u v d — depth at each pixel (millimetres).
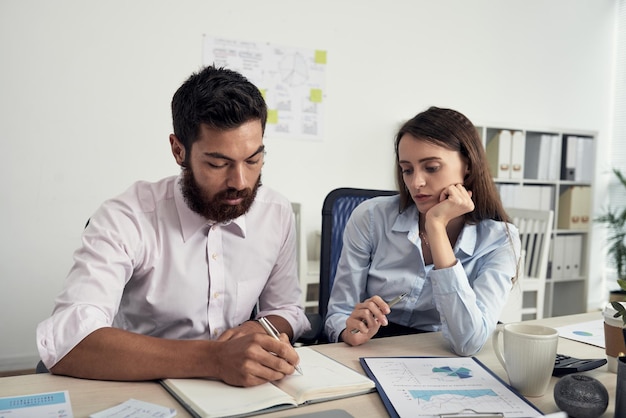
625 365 795
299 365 990
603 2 4324
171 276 1220
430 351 1128
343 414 811
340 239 1707
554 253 3959
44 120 2738
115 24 2834
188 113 1074
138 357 917
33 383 904
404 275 1390
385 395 877
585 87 4305
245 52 3123
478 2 3811
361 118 3465
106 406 821
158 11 2916
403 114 3598
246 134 1066
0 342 2727
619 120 4402
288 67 3234
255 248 1301
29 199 2738
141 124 2920
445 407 836
